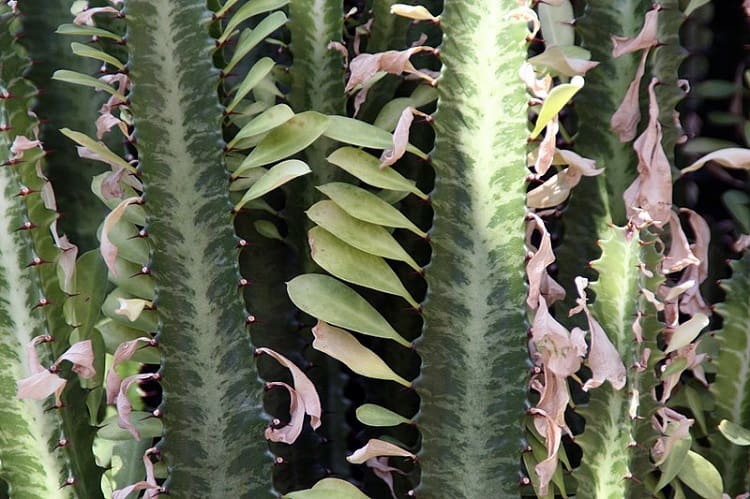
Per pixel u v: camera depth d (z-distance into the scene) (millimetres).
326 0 684
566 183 695
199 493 661
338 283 678
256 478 663
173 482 661
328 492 673
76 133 663
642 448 688
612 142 709
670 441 692
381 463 704
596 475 683
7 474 666
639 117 708
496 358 661
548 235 660
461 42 655
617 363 668
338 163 672
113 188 689
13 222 658
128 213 695
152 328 695
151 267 656
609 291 676
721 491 698
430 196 665
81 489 677
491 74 654
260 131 660
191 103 652
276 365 706
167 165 652
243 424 661
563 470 709
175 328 656
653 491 704
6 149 658
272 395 706
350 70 686
